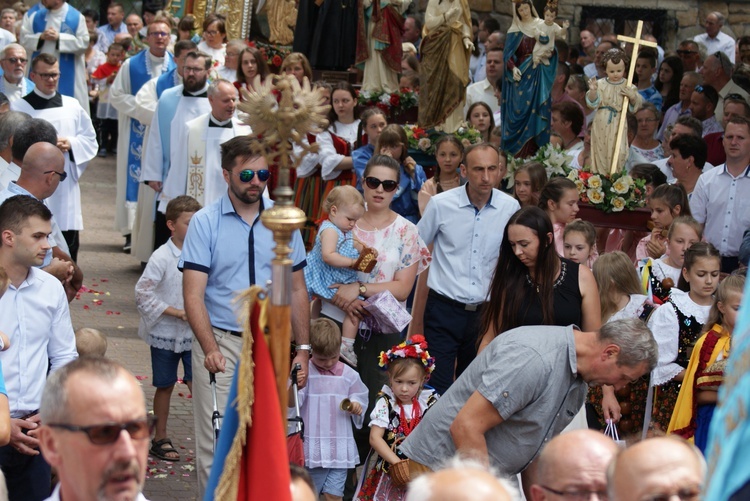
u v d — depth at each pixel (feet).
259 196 27.02
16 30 72.79
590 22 81.05
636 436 28.94
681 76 59.26
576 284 26.50
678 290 29.45
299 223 13.48
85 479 13.10
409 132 46.29
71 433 13.03
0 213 23.79
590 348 21.07
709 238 39.17
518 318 26.07
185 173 46.68
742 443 7.64
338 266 31.83
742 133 37.88
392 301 31.83
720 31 77.82
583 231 33.22
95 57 90.07
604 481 15.07
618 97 39.88
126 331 45.34
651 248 36.11
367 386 32.50
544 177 38.70
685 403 26.86
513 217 26.05
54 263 27.78
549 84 44.01
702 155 40.93
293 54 48.75
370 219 33.06
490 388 21.03
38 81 45.88
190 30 61.41
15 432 23.15
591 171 40.06
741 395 7.70
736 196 38.40
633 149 49.19
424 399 28.30
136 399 13.32
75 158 45.98
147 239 53.52
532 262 25.94
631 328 20.76
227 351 27.02
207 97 48.44
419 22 75.00
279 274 13.51
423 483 13.03
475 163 32.99
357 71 55.93
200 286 26.91
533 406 21.29
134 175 57.77
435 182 41.78
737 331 8.24
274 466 13.58
